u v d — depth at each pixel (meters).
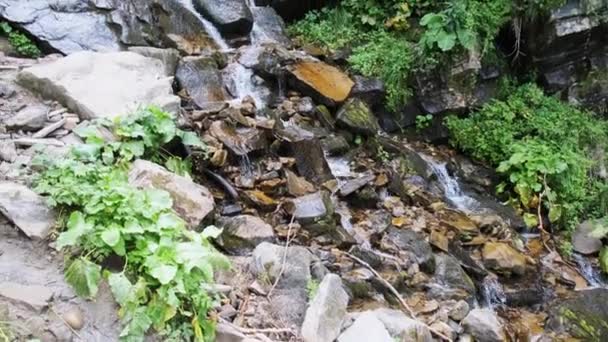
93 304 3.11
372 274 4.59
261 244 4.06
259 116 5.88
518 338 4.86
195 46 6.74
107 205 3.34
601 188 6.91
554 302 5.43
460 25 6.92
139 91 4.91
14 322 2.92
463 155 7.23
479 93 7.43
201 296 3.23
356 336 3.48
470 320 4.50
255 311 3.60
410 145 7.09
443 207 6.05
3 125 4.42
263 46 6.96
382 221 5.41
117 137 4.32
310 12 8.05
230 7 7.11
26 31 6.05
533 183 6.64
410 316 4.39
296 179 5.27
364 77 7.01
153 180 3.96
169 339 3.09
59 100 4.78
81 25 6.27
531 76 7.81
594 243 6.33
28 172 3.82
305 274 3.89
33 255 3.27
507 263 5.47
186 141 4.59
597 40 7.62
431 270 5.07
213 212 4.23
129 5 6.55
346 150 6.18
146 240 3.30
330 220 4.89
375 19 7.80
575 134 7.22
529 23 7.50
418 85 7.16
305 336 3.42
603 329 5.15
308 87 6.48
